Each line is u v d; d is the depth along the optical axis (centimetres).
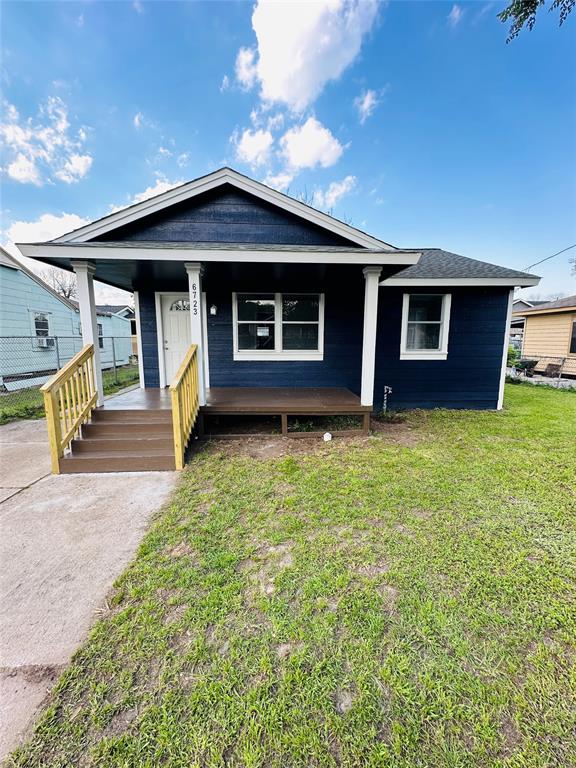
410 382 711
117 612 191
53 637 175
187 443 450
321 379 679
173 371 673
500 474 375
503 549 244
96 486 362
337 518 285
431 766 120
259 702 141
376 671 154
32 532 274
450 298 693
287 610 189
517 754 124
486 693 145
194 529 273
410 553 239
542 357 1295
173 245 445
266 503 314
